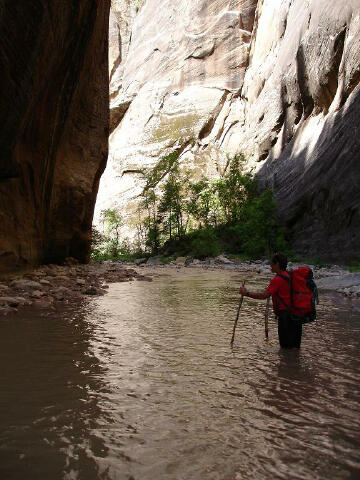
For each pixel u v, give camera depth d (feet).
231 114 161.07
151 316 22.68
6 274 35.65
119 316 22.47
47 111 37.88
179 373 12.78
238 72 164.76
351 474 7.08
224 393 11.04
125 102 195.83
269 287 16.25
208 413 9.71
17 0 27.84
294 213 88.94
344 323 20.98
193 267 74.33
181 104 171.83
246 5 165.48
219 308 25.84
